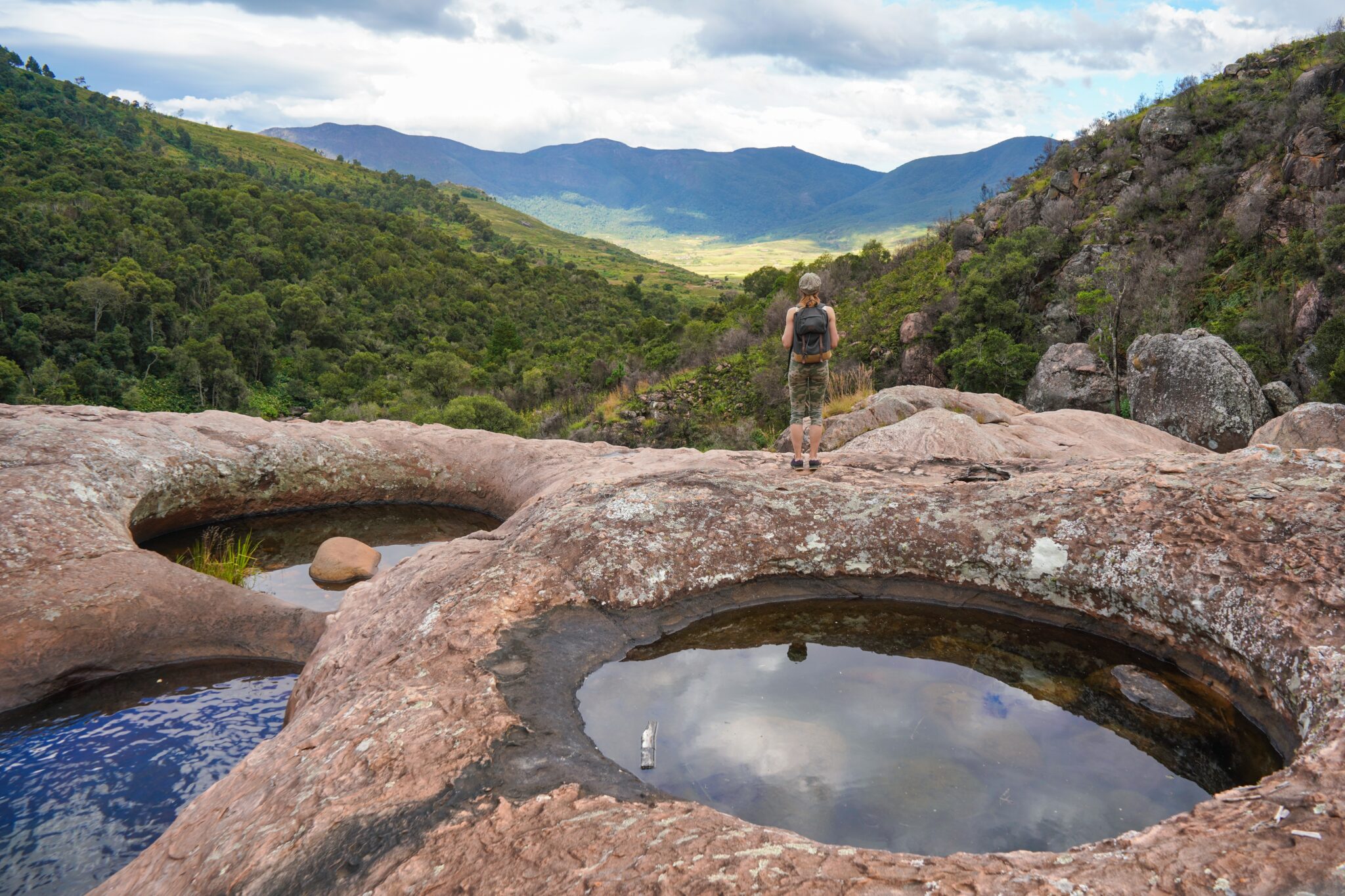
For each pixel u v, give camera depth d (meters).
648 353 39.00
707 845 2.62
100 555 6.95
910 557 5.99
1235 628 4.34
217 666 6.57
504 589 5.31
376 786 3.28
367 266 136.12
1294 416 11.07
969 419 10.56
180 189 154.25
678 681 4.71
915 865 2.41
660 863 2.53
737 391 27.48
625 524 6.12
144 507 8.86
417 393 66.56
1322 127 21.22
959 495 6.26
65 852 4.32
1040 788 3.52
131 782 5.01
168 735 5.60
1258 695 4.14
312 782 3.41
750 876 2.40
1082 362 19.95
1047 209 28.39
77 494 7.82
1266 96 24.59
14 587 6.34
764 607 5.81
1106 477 5.91
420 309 122.81
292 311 100.75
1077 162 29.67
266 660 6.65
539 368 52.00
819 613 5.80
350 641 5.29
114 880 3.33
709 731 4.06
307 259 134.75
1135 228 25.08
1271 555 4.51
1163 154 26.34
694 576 5.82
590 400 35.12
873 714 4.27
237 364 86.31
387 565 9.21
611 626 5.26
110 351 81.50
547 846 2.74
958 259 30.33
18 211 106.00
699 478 6.84
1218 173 23.81
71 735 5.57
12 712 5.77
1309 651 3.83
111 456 8.88
